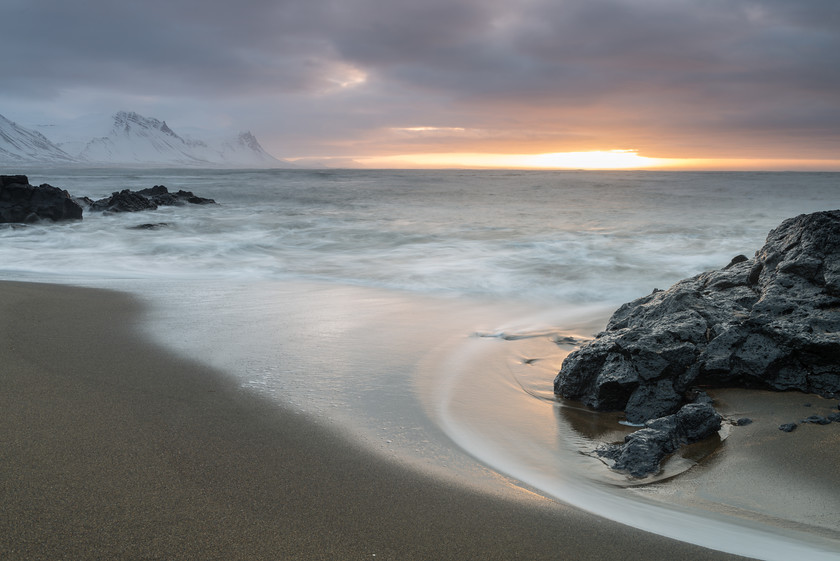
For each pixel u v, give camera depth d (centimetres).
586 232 2366
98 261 1628
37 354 689
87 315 909
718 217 3006
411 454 482
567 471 478
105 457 433
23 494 371
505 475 454
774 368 617
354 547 335
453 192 5684
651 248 1902
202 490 392
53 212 2703
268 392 610
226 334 835
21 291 1070
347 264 1614
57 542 321
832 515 404
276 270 1508
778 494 433
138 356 708
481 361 754
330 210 3662
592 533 364
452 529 361
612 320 823
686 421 534
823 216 758
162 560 311
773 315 681
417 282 1337
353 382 657
